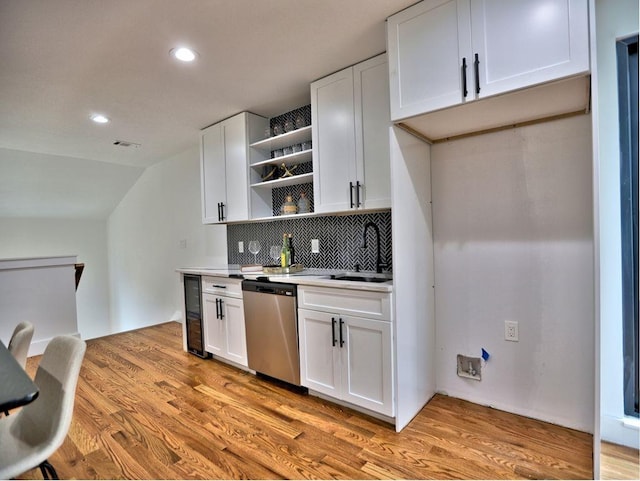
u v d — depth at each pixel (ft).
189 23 6.00
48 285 12.44
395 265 6.29
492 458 5.52
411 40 5.78
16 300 11.81
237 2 5.50
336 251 9.34
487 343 7.12
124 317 19.98
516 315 6.75
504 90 4.97
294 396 7.89
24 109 9.39
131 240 18.94
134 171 17.40
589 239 5.98
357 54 7.23
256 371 9.11
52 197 17.21
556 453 5.59
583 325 6.07
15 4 5.29
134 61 7.19
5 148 13.19
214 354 10.30
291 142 9.99
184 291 11.27
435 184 7.65
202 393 8.11
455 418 6.73
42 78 7.72
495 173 6.91
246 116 10.22
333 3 5.61
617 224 5.68
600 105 5.73
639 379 5.68
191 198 14.57
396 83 6.00
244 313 9.11
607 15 5.63
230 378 9.02
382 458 5.61
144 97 8.95
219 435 6.36
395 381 6.33
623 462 5.33
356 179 7.61
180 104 9.51
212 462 5.61
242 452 5.85
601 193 5.78
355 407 7.20
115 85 8.21
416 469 5.33
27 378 3.10
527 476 5.11
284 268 9.21
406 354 6.60
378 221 8.38
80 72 7.54
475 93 5.20
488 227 7.03
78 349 3.92
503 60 4.98
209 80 8.17
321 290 7.38
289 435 6.32
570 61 4.51
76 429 6.61
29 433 4.03
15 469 3.41
